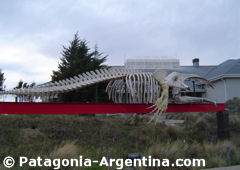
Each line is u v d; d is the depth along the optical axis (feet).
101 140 36.60
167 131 43.32
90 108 29.81
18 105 25.58
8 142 31.94
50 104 27.37
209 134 44.21
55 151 25.53
